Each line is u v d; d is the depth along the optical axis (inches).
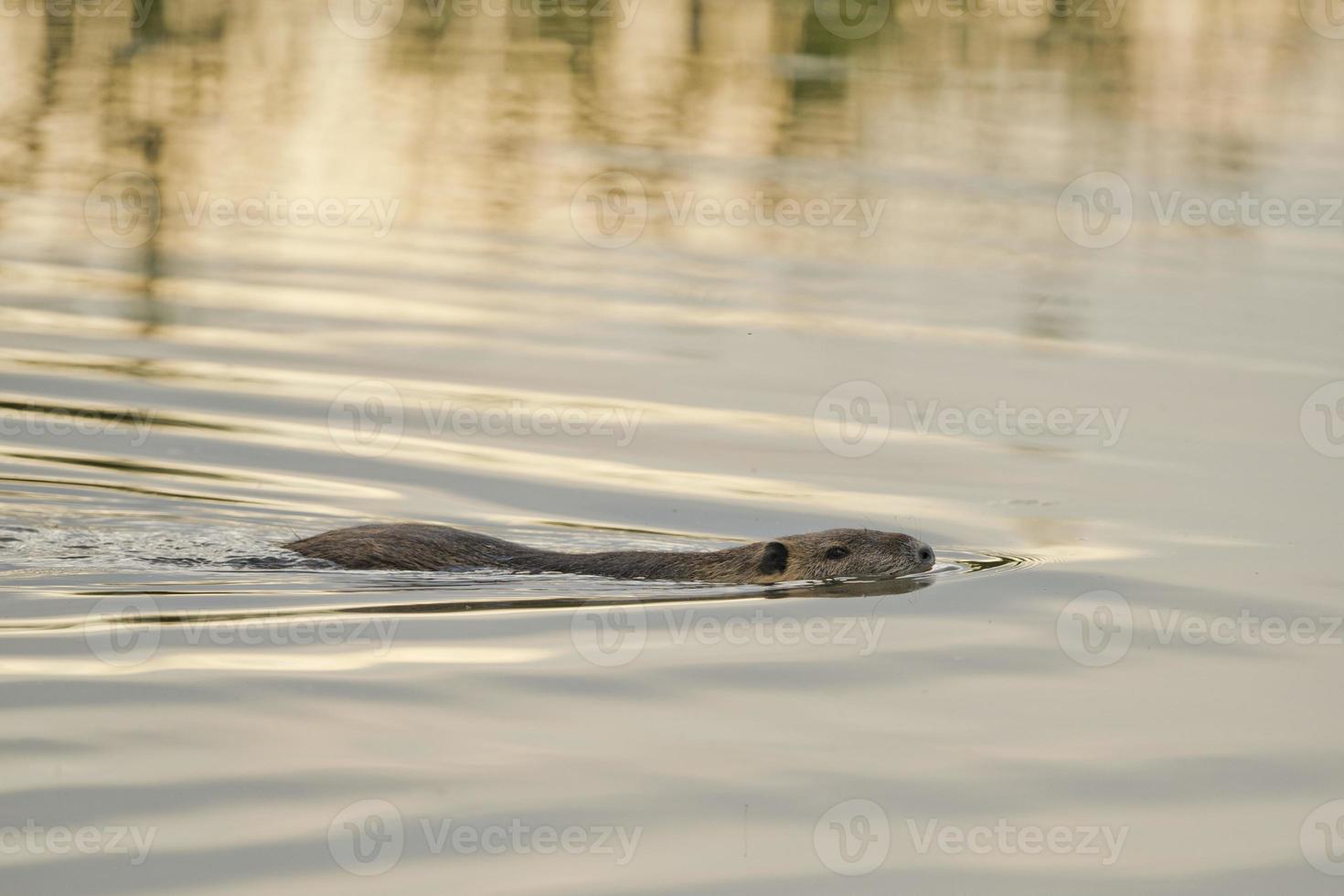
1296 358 2209.6
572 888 863.7
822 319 2391.7
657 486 1729.8
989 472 1782.7
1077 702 1151.0
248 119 3476.9
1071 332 2349.9
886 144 3432.6
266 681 1132.5
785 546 1456.7
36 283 2455.7
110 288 2458.2
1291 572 1456.7
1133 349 2261.3
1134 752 1063.6
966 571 1475.1
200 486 1683.1
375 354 2167.8
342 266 2623.0
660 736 1066.1
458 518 1636.3
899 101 3809.1
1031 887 886.4
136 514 1589.6
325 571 1425.9
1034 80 4045.3
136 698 1091.9
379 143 3346.5
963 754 1055.0
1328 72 4247.0
